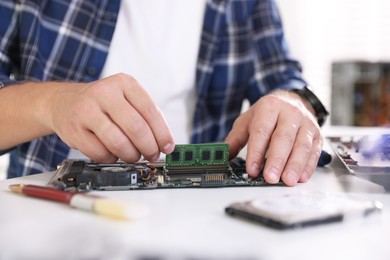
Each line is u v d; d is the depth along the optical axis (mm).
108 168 621
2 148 839
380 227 420
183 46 1168
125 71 1124
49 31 1059
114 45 1111
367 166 599
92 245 370
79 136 636
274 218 410
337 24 2312
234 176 637
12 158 1141
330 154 724
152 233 402
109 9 1087
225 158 667
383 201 529
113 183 583
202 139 1224
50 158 1031
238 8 1235
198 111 1204
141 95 632
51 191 512
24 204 499
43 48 1052
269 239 387
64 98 680
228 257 349
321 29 2332
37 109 712
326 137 822
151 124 628
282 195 488
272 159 630
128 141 625
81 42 1073
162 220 442
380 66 1703
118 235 396
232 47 1242
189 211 477
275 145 647
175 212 472
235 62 1247
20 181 631
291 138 663
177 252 358
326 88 2314
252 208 441
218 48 1231
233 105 1276
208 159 662
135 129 614
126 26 1130
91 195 492
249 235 397
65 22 1065
